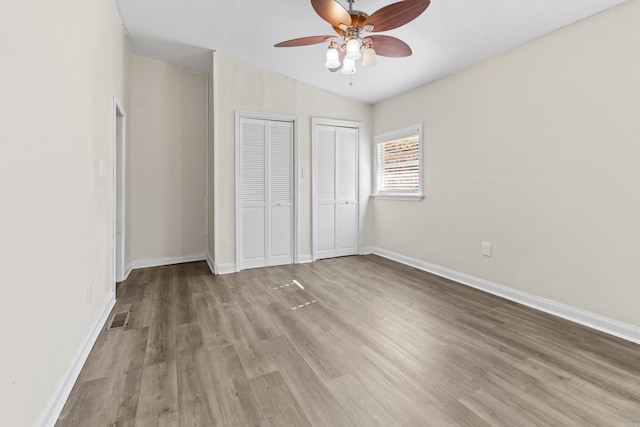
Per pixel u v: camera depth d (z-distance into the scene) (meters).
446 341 2.18
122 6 2.98
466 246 3.43
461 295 3.10
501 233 3.04
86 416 1.45
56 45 1.53
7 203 1.11
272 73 4.17
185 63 4.29
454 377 1.76
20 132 1.20
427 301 2.95
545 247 2.68
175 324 2.46
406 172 4.34
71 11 1.74
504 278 3.04
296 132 4.36
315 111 4.49
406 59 3.34
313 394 1.62
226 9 2.97
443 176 3.69
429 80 3.80
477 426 1.39
